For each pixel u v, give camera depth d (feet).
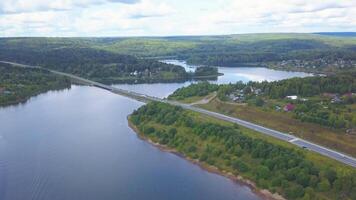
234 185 557.33
